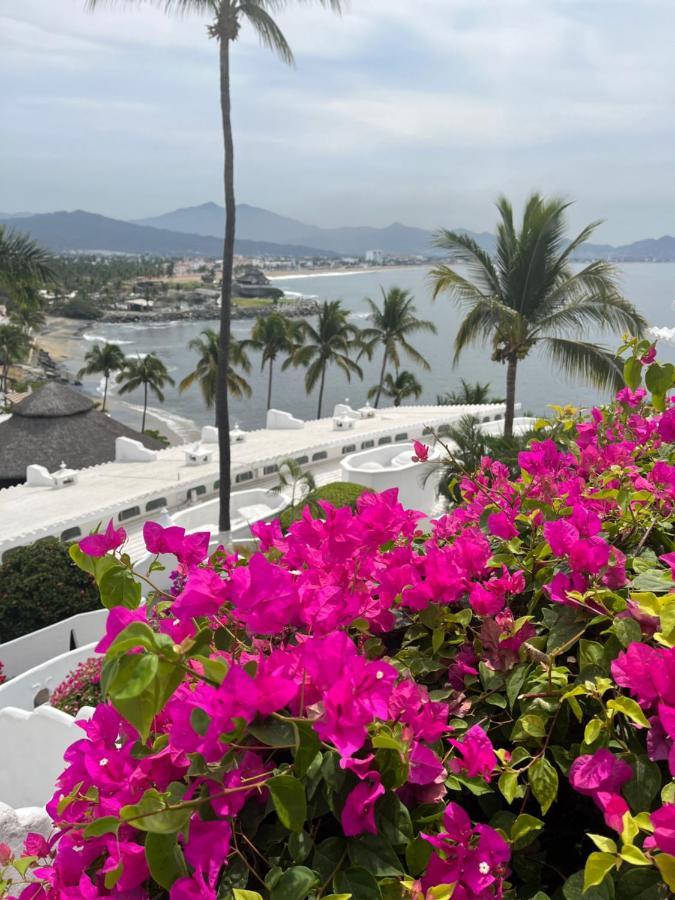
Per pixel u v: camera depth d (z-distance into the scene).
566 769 1.45
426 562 1.86
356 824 1.27
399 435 26.52
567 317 16.41
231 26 14.22
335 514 1.85
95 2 13.68
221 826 1.25
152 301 156.00
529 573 2.05
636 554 2.06
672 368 2.36
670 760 1.20
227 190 15.01
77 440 27.22
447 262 17.06
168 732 1.47
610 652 1.60
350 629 1.96
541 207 15.92
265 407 67.62
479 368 88.94
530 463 2.85
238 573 1.52
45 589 13.64
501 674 1.71
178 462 22.92
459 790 1.47
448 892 1.21
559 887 1.43
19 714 7.47
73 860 1.44
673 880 1.07
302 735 1.26
